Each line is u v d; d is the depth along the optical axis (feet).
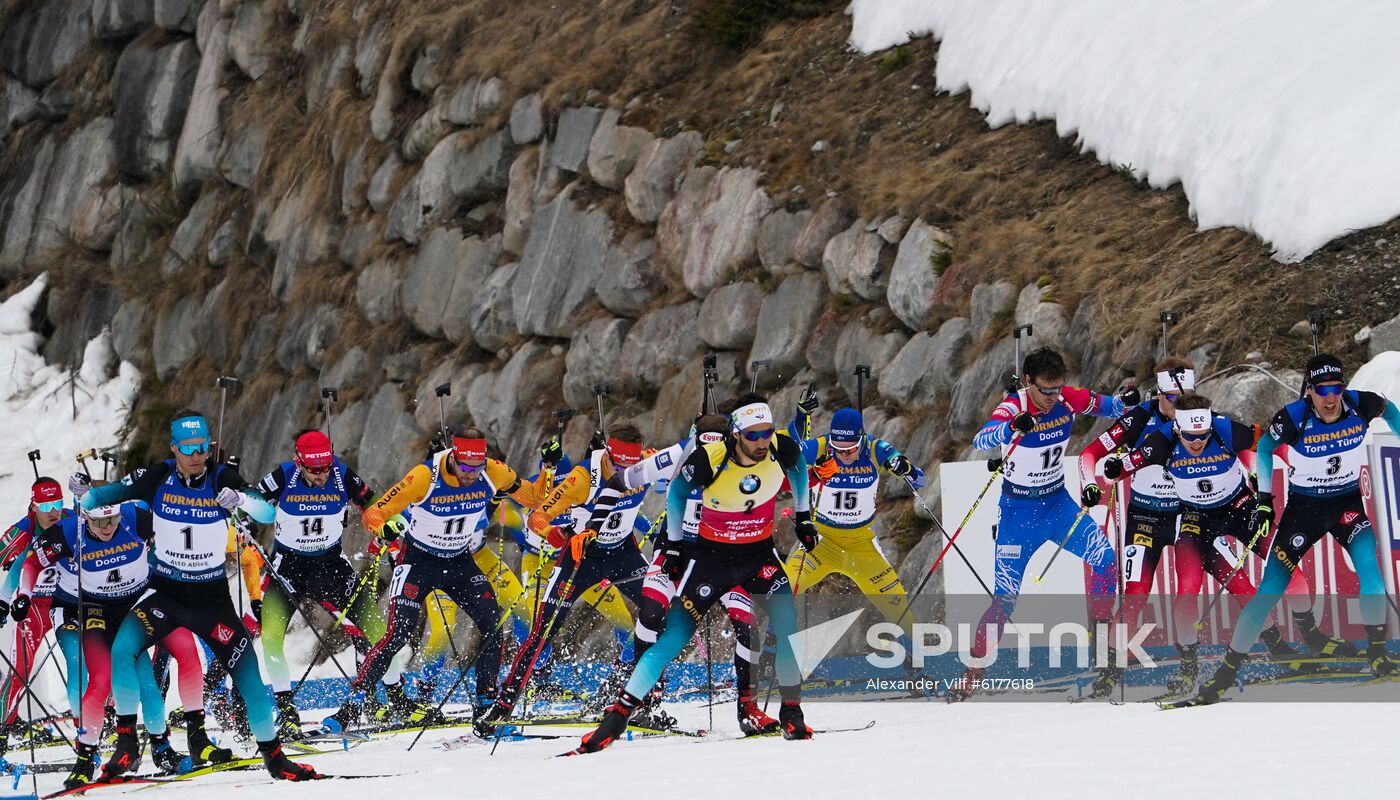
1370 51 150.41
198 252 298.56
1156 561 99.35
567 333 219.00
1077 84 178.19
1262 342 128.88
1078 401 102.83
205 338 286.25
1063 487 103.65
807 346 183.01
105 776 92.22
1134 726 74.74
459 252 239.71
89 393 298.15
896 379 166.20
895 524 157.48
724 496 83.05
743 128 214.48
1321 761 57.41
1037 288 153.69
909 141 193.26
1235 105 156.15
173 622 88.53
